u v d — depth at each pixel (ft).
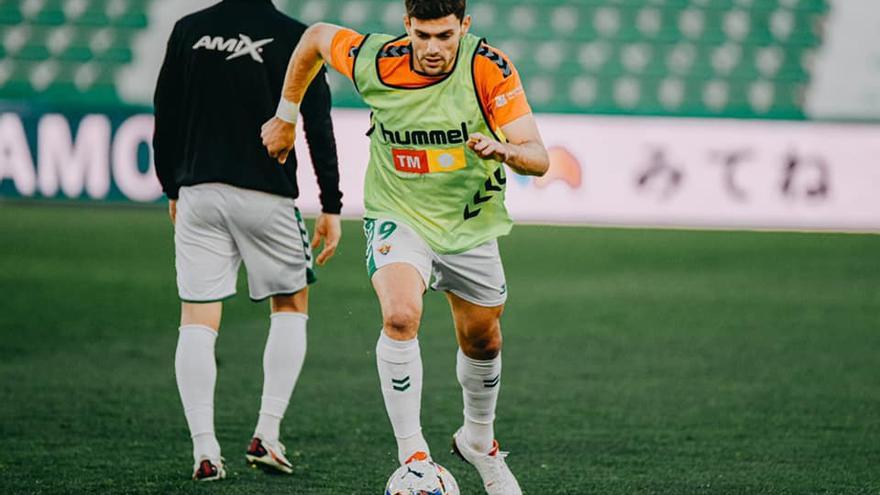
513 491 45.70
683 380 70.18
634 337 83.46
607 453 53.16
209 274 49.93
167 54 50.24
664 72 185.47
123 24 186.91
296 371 50.42
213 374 49.16
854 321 91.30
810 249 130.21
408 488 40.01
